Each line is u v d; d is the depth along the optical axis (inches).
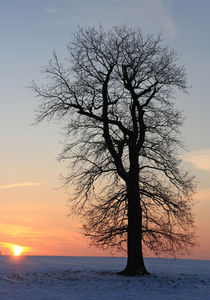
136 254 981.8
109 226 974.4
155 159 989.2
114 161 991.0
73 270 1146.0
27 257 1801.2
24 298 721.6
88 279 936.3
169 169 976.9
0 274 1015.0
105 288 831.7
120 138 1012.5
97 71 1022.4
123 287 842.2
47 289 816.9
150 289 828.0
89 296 749.3
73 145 986.1
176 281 920.9
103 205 967.6
